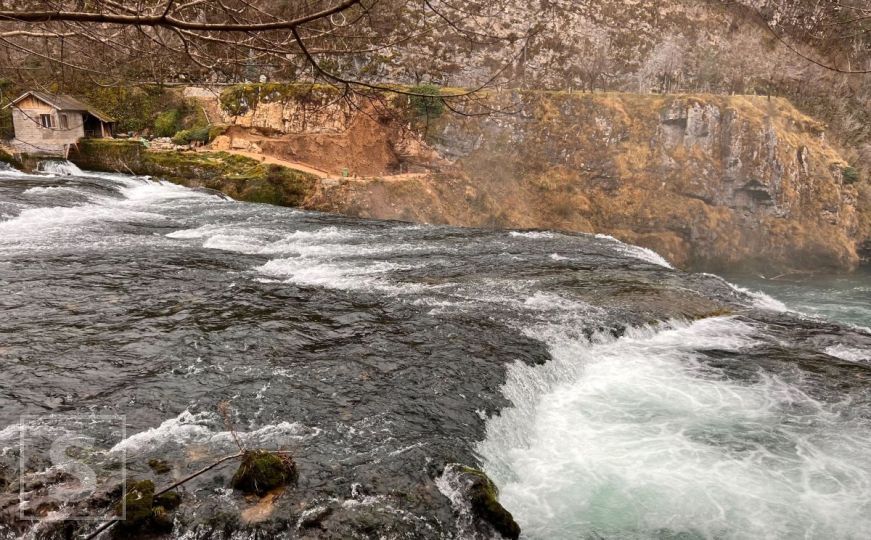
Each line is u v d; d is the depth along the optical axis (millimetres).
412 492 5508
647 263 16391
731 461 6801
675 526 5691
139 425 6238
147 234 16547
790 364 9539
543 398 8234
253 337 8805
